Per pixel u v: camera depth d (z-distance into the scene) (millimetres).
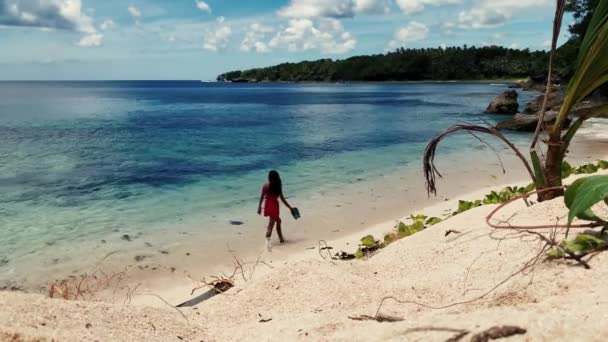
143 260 7746
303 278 3924
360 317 3029
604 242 3045
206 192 12953
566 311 2109
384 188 12875
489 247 3887
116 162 17859
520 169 15016
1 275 7074
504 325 2021
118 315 3078
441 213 9820
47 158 18594
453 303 3084
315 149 21219
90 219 10219
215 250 8242
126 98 87812
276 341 2805
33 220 10086
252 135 27125
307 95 96188
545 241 3430
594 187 2895
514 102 40688
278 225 8719
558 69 63500
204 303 3896
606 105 3914
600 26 3441
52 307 2846
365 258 5148
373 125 32688
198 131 29609
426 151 4188
